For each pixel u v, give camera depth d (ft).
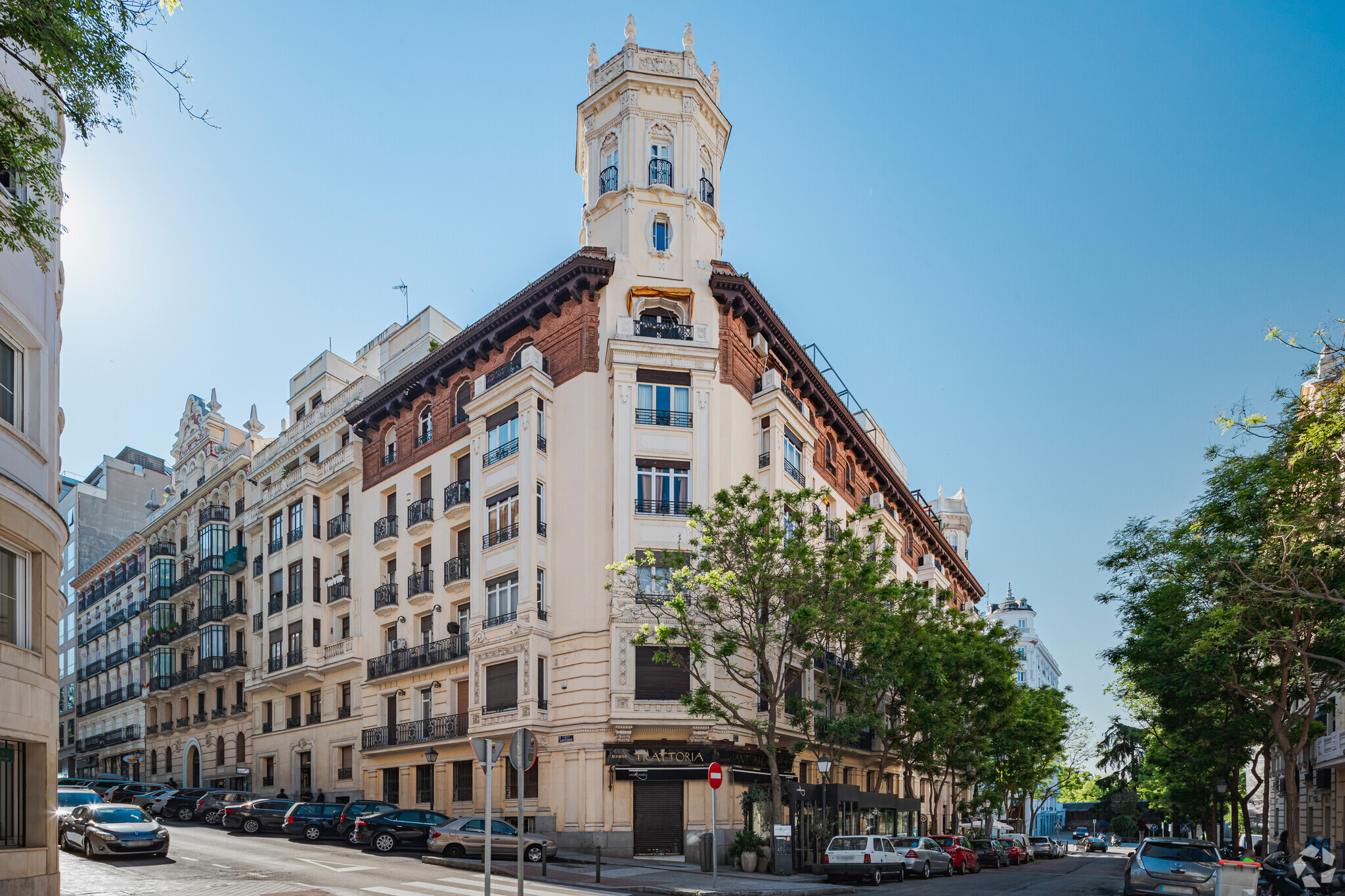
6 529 49.90
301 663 137.18
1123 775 286.66
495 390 112.16
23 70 50.31
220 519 169.78
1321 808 134.62
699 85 120.47
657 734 98.22
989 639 123.85
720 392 110.42
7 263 51.39
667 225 114.73
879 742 142.72
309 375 161.68
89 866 71.72
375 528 131.13
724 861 95.20
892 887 83.15
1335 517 60.29
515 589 106.01
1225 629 69.72
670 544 102.53
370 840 90.48
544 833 97.66
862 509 94.43
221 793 117.19
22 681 50.70
